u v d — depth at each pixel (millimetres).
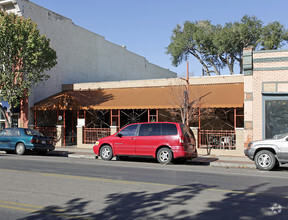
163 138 13516
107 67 33094
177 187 8023
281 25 34250
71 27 28125
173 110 19453
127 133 14336
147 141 13773
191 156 13742
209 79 20938
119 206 6133
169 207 6074
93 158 16578
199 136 18375
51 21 25891
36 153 18609
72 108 21562
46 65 20484
